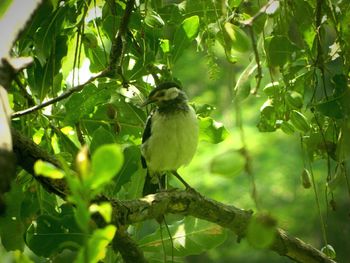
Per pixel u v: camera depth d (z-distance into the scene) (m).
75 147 10.73
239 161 6.17
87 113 10.62
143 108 12.05
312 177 10.15
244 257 28.02
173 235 10.34
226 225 10.62
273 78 10.22
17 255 6.95
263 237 5.73
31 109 9.54
